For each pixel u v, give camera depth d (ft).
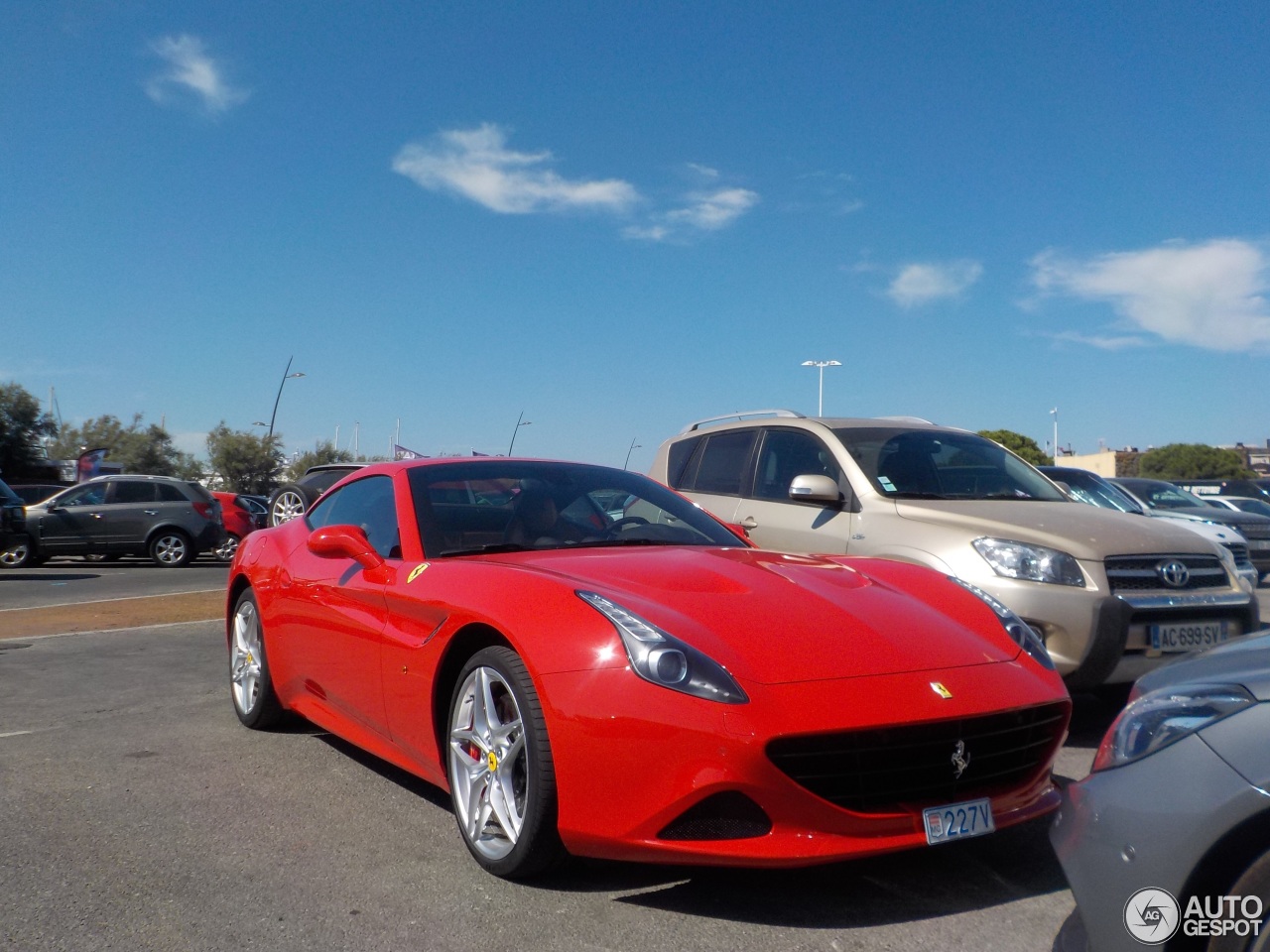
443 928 9.24
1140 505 33.01
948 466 19.77
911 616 10.55
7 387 135.23
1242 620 16.16
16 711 18.45
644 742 8.97
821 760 8.95
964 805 9.41
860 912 9.47
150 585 45.55
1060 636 15.23
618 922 9.32
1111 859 6.83
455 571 11.69
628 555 12.14
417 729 11.78
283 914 9.60
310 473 47.96
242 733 16.81
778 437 21.42
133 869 10.78
